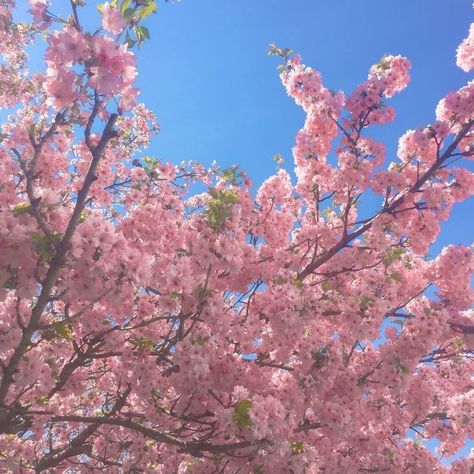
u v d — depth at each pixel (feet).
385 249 23.75
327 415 18.78
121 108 11.70
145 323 17.16
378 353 23.00
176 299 17.20
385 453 25.41
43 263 13.57
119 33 11.70
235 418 15.28
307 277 26.63
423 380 26.05
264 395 18.62
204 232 16.81
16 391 17.57
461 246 25.80
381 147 25.48
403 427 25.13
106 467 24.62
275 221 25.08
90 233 12.98
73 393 21.21
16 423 17.20
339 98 26.21
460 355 26.53
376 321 20.17
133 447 23.65
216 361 18.34
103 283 14.48
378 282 21.26
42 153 18.28
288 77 27.30
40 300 13.15
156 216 20.57
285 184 25.68
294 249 25.64
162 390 19.54
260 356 20.90
